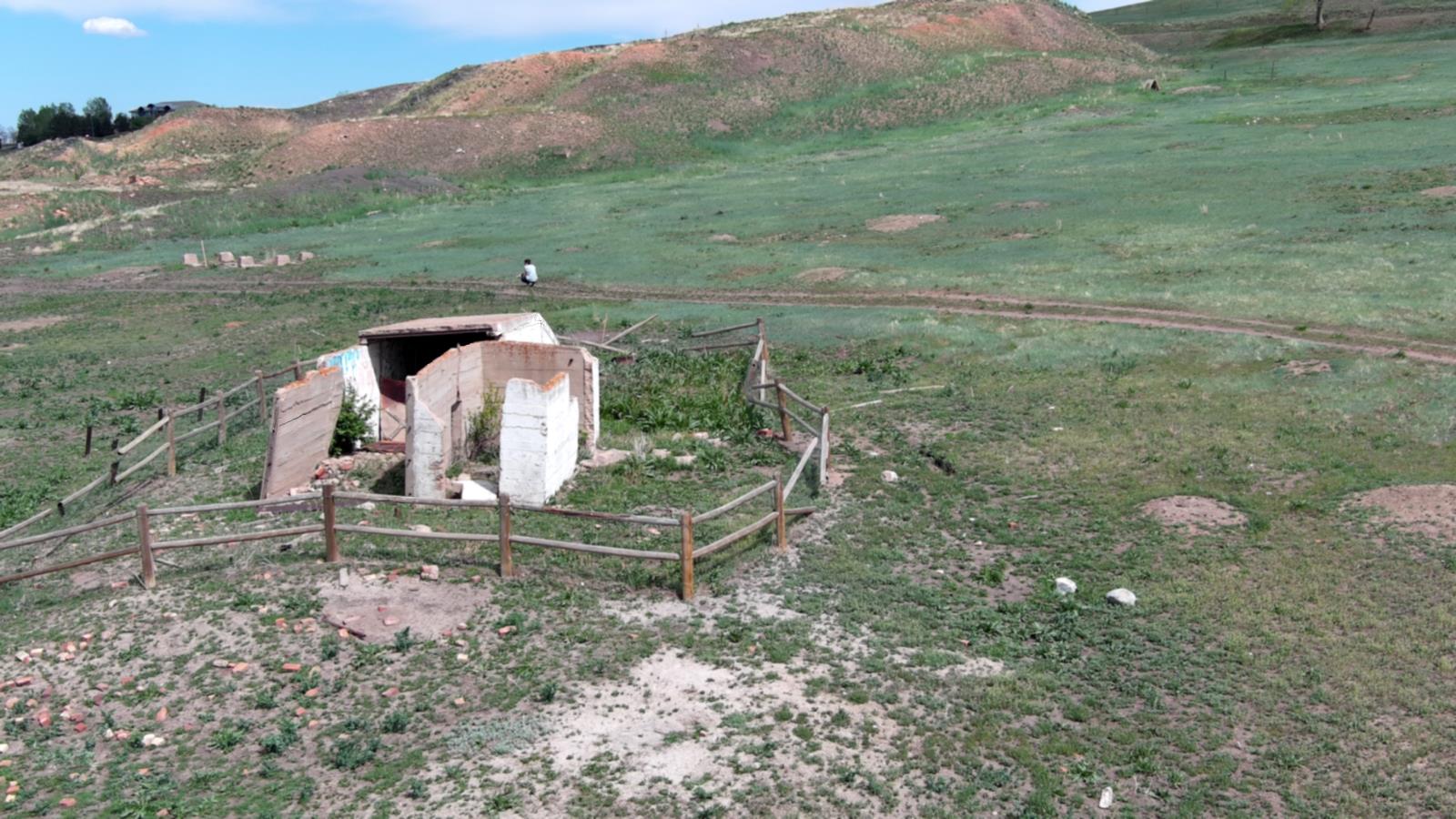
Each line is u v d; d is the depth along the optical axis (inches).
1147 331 1076.5
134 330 1477.6
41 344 1414.9
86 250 2224.4
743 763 422.0
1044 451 799.1
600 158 2864.2
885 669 493.7
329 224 2364.7
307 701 468.8
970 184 2048.5
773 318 1295.5
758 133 2994.6
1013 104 3014.3
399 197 2551.7
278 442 716.0
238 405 1055.0
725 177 2524.6
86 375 1221.7
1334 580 568.1
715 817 389.7
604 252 1800.0
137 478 813.9
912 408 927.0
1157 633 524.7
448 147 2994.6
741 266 1610.5
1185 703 466.3
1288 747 432.1
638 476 759.7
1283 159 1876.2
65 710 467.2
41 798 405.7
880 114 3034.0
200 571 596.7
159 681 488.1
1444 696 459.8
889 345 1144.8
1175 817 391.2
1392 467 714.2
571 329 1320.1
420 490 708.7
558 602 555.2
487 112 3203.7
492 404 837.8
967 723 452.1
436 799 401.7
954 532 665.0
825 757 426.3
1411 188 1551.4
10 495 804.6
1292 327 1051.3
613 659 500.4
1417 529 614.5
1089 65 3248.0
